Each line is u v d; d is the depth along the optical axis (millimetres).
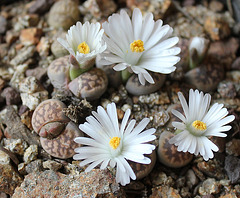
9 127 258
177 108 258
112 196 231
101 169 233
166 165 250
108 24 242
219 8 323
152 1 311
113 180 234
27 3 324
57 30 300
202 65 274
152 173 252
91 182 233
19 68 278
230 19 317
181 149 229
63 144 241
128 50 242
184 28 305
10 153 249
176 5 316
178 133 243
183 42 283
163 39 249
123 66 238
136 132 231
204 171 252
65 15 300
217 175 251
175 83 274
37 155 250
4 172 243
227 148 257
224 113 236
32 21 303
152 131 230
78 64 244
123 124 233
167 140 245
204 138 235
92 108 257
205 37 280
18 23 304
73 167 243
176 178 251
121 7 317
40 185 236
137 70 239
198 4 327
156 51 246
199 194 249
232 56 298
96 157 227
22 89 265
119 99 264
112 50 240
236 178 249
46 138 242
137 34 247
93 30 238
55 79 257
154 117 260
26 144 254
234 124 262
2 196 246
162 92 268
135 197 246
